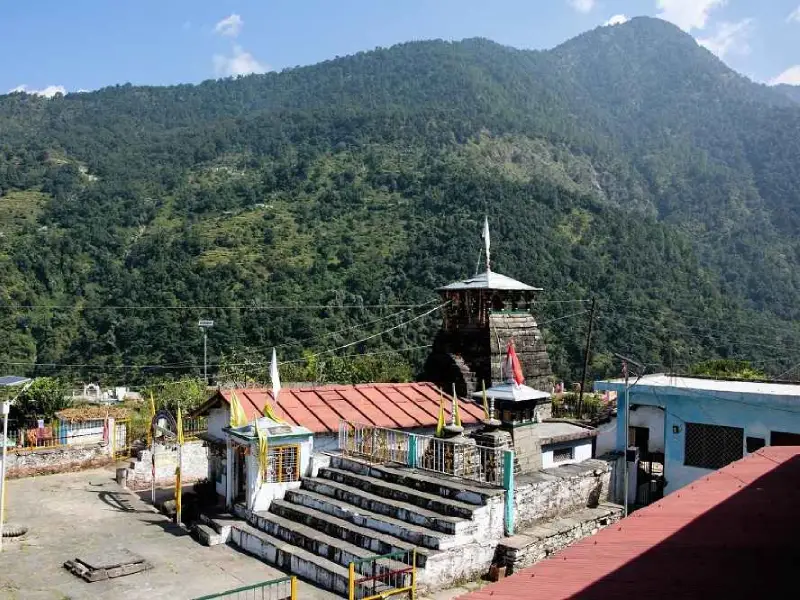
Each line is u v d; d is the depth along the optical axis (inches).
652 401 765.3
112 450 1079.6
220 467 772.0
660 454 770.2
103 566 585.3
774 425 689.0
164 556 634.2
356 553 555.2
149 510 805.2
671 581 254.1
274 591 539.2
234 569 598.2
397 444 692.1
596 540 319.9
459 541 542.0
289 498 688.4
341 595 530.0
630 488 740.0
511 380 675.4
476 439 649.6
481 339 862.5
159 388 1910.7
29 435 1149.7
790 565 264.1
